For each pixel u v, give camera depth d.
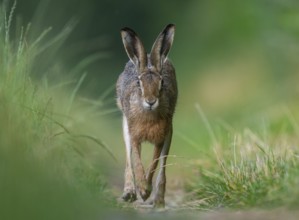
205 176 13.11
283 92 22.45
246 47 33.16
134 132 12.39
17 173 9.02
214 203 11.52
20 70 11.73
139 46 12.16
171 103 12.62
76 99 16.28
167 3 40.00
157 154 12.54
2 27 12.84
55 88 15.18
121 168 17.38
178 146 19.58
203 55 35.53
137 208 11.80
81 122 15.17
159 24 38.91
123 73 13.60
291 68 24.12
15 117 10.38
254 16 28.66
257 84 28.97
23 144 10.07
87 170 13.45
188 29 37.84
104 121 19.22
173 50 37.56
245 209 10.12
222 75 33.28
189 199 12.98
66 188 9.57
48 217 8.52
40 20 21.20
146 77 11.97
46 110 12.36
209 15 37.09
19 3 28.09
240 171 11.48
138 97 12.20
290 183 10.09
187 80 34.72
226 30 35.34
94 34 35.41
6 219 8.41
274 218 9.09
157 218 9.51
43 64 16.47
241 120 21.16
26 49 13.20
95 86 24.75
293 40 23.47
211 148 14.98
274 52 25.47
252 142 14.02
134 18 38.28
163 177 12.29
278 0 24.44
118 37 36.41
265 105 22.39
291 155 11.66
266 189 10.38
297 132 16.25
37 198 8.77
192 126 22.66
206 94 32.91
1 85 10.77
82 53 28.92
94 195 11.20
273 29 25.00
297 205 9.57
